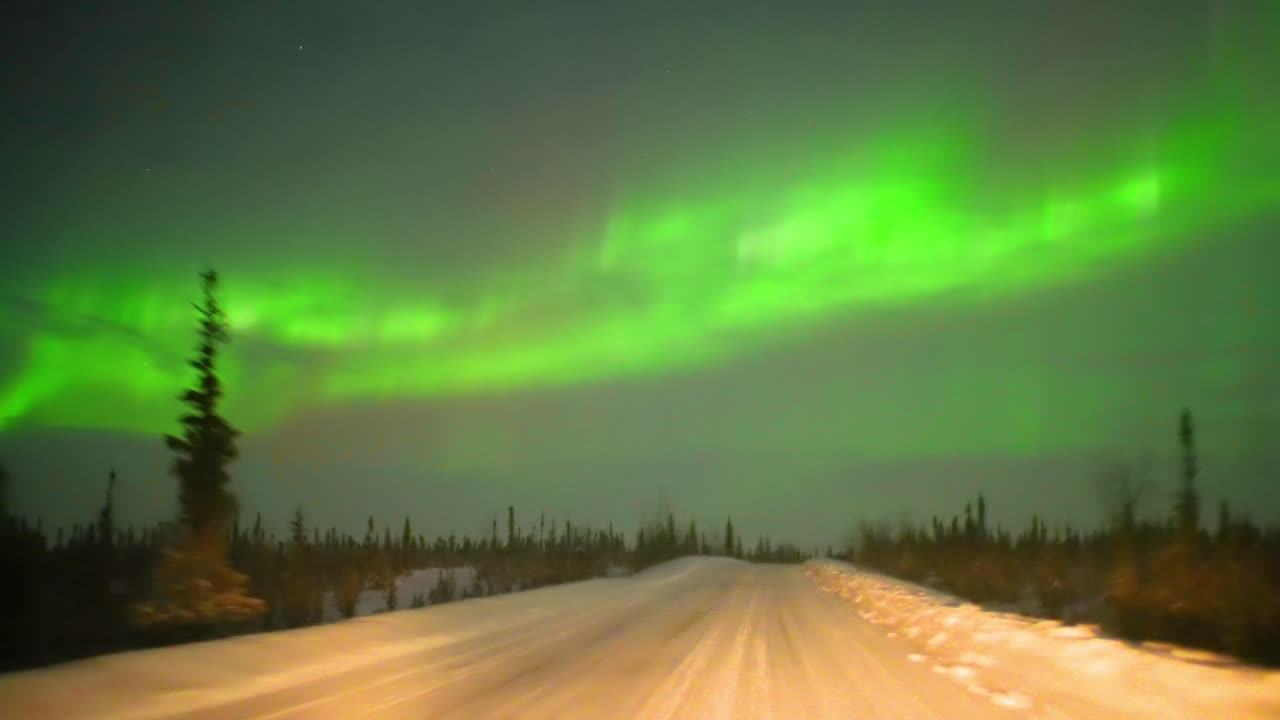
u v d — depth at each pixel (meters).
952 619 23.95
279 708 11.69
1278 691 12.30
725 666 15.73
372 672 15.00
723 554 120.88
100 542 21.27
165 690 12.55
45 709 10.91
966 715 11.36
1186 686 12.90
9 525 18.20
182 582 20.33
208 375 21.72
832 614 27.30
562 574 47.12
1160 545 23.36
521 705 11.90
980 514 62.00
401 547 57.53
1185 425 23.72
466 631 21.59
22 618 16.66
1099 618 23.45
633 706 11.83
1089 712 11.62
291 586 25.64
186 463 21.08
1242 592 18.03
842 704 12.04
